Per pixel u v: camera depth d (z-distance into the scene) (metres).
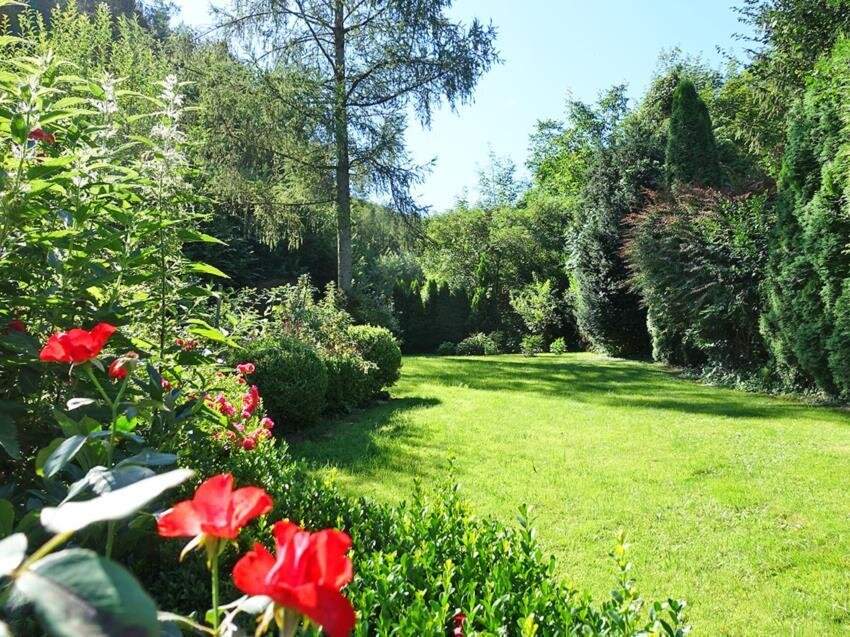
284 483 2.66
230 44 12.48
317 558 0.68
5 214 1.91
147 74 7.38
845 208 7.03
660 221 10.48
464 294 19.38
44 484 1.55
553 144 28.78
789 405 7.95
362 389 7.98
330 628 0.64
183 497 2.38
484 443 6.10
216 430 3.02
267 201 12.85
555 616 1.71
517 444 6.05
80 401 1.63
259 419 4.02
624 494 4.56
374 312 13.89
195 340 3.41
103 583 0.56
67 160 1.92
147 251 2.34
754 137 15.34
